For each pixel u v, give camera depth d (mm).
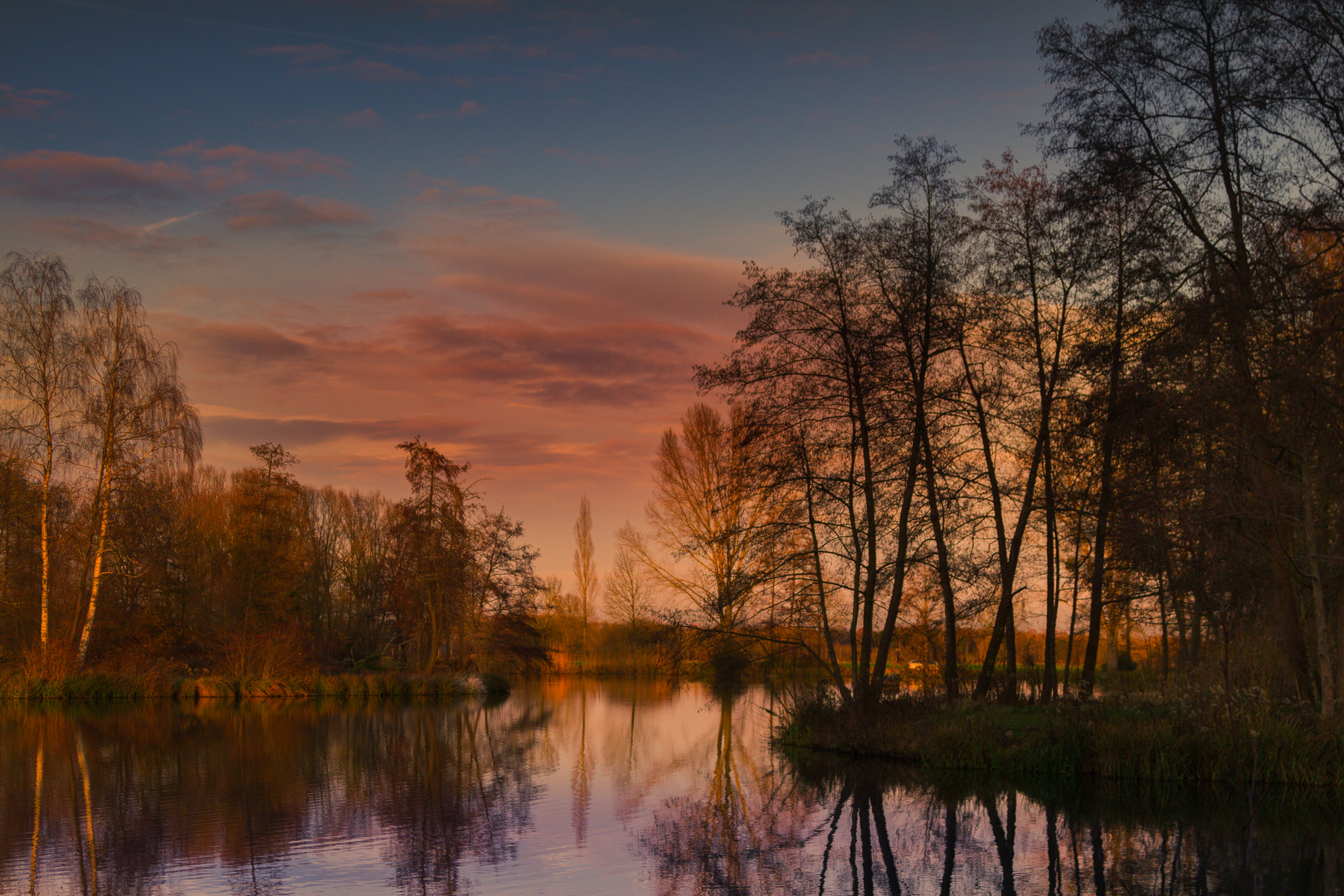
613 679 63219
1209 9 18688
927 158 22906
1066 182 21469
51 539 38000
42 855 12875
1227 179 19031
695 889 11500
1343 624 18062
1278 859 12555
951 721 21453
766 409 23141
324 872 12062
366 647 57344
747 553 24297
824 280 22844
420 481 49562
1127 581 24344
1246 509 17031
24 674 37125
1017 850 13312
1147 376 18969
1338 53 17312
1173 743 17516
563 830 14773
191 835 14141
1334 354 16562
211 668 45156
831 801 17141
